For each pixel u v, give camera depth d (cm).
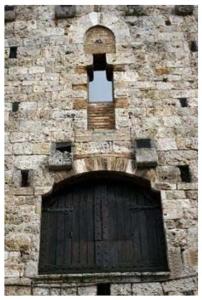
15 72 1312
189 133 1200
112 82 1307
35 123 1223
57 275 999
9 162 1162
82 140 1186
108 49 1348
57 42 1366
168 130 1205
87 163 1144
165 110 1238
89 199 1130
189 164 1150
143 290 982
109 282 994
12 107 1255
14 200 1104
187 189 1108
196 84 1283
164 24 1402
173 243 1034
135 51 1343
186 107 1244
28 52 1352
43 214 1112
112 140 1184
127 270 1034
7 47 1368
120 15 1413
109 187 1147
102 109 1267
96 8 1424
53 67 1320
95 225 1095
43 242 1077
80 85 1283
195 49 1353
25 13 1429
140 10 1418
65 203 1128
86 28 1390
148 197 1127
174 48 1352
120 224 1095
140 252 1059
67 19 1414
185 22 1409
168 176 1127
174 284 986
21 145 1188
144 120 1220
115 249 1063
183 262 1010
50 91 1277
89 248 1066
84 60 1326
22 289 992
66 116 1230
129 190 1143
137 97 1259
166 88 1275
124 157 1155
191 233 1047
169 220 1065
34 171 1146
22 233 1060
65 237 1083
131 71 1304
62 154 1155
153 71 1305
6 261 1023
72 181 1141
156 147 1174
